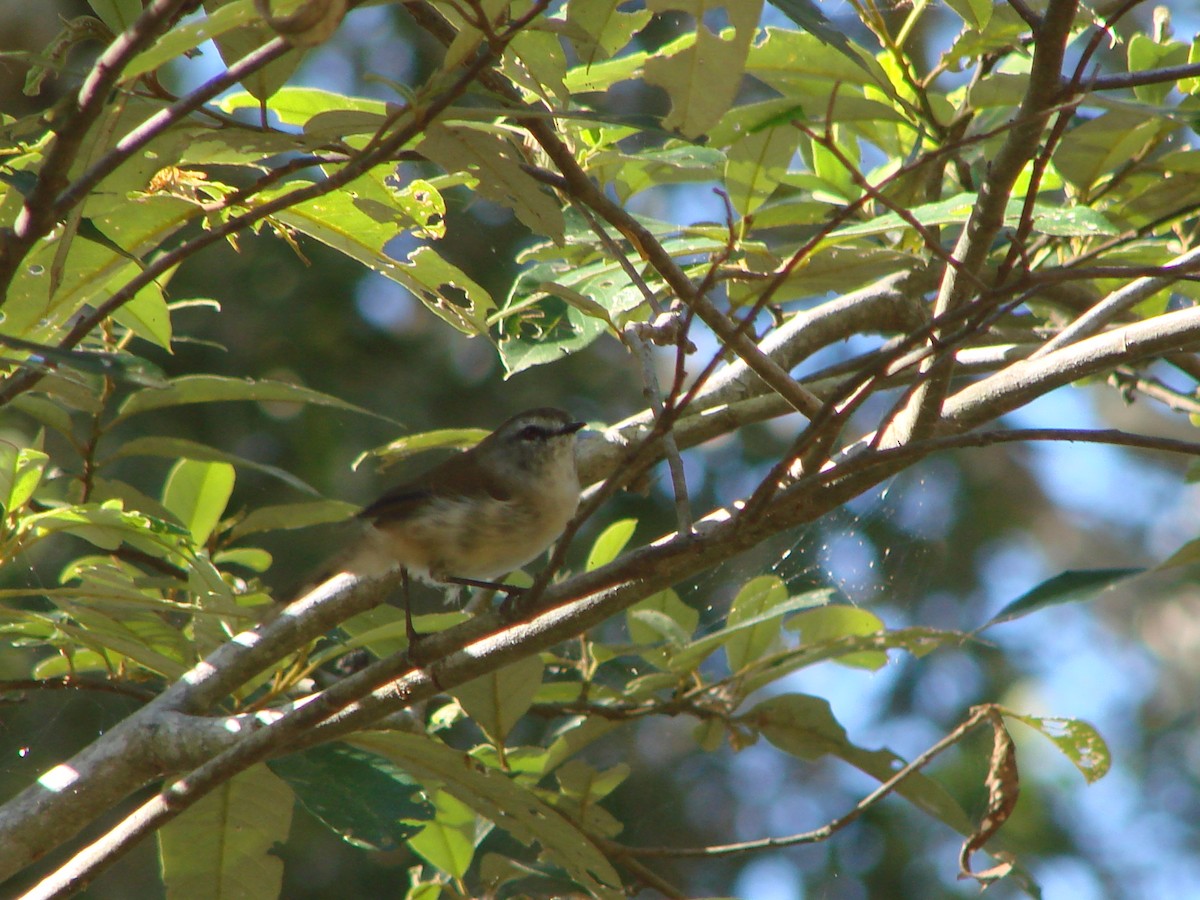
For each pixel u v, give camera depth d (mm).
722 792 13773
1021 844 13867
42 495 8258
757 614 7754
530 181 5141
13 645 6949
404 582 7086
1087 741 7535
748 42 4363
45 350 4027
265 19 3584
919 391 5359
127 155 4016
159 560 8008
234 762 5488
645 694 7941
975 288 5355
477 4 4082
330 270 13953
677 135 6242
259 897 6422
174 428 12898
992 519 15453
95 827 11008
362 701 5664
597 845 7770
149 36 3752
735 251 6742
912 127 6758
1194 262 4496
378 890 10922
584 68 6574
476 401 14234
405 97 4266
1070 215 6336
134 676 7734
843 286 7125
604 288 7059
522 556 7410
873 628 8016
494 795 6477
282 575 12695
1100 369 5473
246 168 8023
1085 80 4973
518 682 7105
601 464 7680
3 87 13500
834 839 13461
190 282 13602
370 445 13578
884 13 7672
